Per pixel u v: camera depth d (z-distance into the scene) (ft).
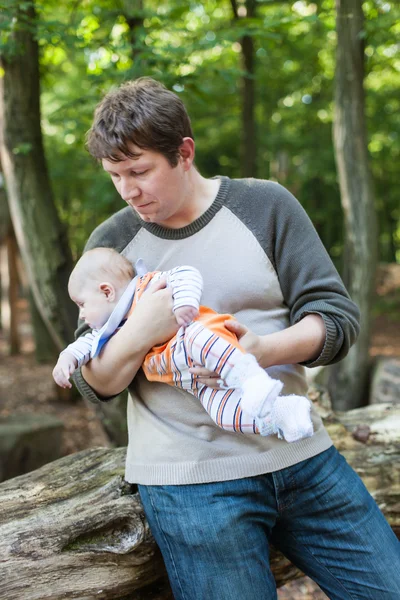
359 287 16.29
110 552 5.43
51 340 29.66
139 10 11.98
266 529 5.16
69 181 30.86
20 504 5.57
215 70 12.35
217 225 5.05
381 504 6.93
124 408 11.41
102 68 11.81
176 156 4.61
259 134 33.83
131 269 5.24
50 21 10.57
